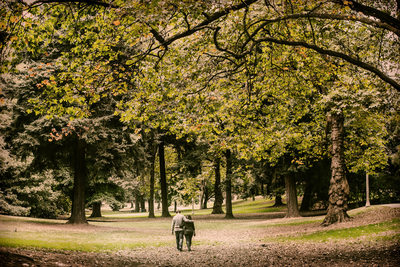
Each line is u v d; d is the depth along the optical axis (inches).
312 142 799.1
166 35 392.8
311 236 602.9
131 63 386.9
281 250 483.2
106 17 383.2
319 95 692.7
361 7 299.6
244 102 550.3
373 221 647.8
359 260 354.3
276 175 1146.0
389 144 954.7
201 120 480.1
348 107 626.8
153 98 455.8
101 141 864.3
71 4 347.9
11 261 247.4
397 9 338.6
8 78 735.1
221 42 477.4
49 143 853.2
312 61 492.7
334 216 699.4
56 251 394.9
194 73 480.1
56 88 375.9
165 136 1416.1
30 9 317.1
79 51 401.1
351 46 553.3
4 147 871.7
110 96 767.7
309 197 1412.4
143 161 983.0
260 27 356.2
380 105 596.4
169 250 524.1
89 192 1505.9
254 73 503.2
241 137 557.0
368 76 521.7
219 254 470.9
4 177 991.6
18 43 332.5
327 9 421.1
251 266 365.4
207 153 1352.1
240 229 876.0
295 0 340.2
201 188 2059.5
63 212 1451.8
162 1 281.9
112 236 677.3
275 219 1091.9
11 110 788.0
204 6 294.7
